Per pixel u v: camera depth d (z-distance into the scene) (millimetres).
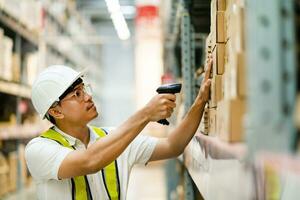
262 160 595
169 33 4559
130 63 12594
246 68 749
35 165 1656
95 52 11641
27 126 4449
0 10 3584
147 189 7113
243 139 753
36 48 5039
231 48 946
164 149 1868
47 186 1742
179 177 3631
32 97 1813
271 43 606
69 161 1540
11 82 3986
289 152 563
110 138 1482
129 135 1465
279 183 591
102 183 1795
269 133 590
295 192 637
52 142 1710
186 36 2373
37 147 1662
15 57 4242
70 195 1738
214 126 1260
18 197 4008
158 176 8477
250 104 636
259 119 603
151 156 1910
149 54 8898
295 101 589
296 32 607
